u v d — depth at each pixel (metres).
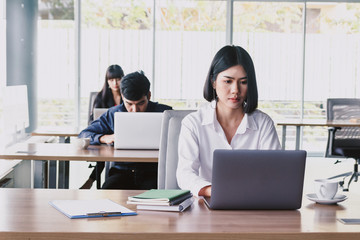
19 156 3.79
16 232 1.89
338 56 9.55
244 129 2.82
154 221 2.06
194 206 2.32
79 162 8.34
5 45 8.05
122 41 9.30
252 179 2.23
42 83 9.09
